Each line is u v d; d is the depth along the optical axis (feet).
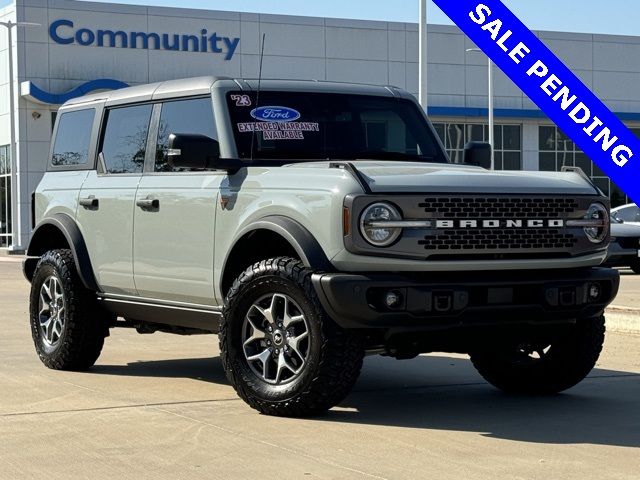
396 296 21.39
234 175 24.29
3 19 149.59
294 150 25.64
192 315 25.64
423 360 31.81
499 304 22.25
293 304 22.36
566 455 19.44
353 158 26.14
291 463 18.89
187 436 21.06
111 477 18.07
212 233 24.53
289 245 23.48
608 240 23.79
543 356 25.59
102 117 29.35
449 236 21.86
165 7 151.94
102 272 28.12
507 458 19.21
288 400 22.29
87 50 148.77
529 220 22.62
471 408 24.08
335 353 21.67
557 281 22.74
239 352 23.13
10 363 30.94
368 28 161.68
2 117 152.56
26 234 148.97
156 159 26.99
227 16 154.81
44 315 30.27
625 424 22.27
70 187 29.68
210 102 25.81
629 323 38.29
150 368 30.01
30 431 21.61
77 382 27.53
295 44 158.20
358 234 21.34
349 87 27.20
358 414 23.25
